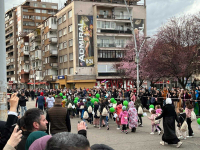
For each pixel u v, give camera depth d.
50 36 58.41
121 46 51.25
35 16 91.62
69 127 6.38
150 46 40.25
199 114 16.97
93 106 15.86
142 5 54.16
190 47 28.97
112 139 10.72
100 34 49.56
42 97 19.92
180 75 27.22
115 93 25.09
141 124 14.15
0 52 6.83
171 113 9.14
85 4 49.72
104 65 49.50
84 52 49.09
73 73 49.47
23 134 3.38
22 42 80.50
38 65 66.94
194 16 30.38
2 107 6.62
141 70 37.31
